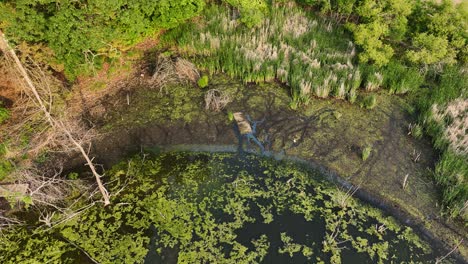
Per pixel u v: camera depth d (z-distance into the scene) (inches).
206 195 402.3
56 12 402.0
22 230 368.2
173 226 374.6
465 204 362.0
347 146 438.3
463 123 435.2
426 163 418.9
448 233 360.5
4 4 366.0
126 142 449.1
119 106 482.6
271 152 439.5
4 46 380.5
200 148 445.4
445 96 472.1
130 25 465.4
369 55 497.7
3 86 454.0
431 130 442.3
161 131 460.1
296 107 483.8
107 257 350.0
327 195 399.5
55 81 458.9
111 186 407.5
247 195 401.7
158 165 429.4
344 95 491.8
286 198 398.6
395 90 499.5
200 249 356.2
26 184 388.2
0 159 402.9
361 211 384.5
